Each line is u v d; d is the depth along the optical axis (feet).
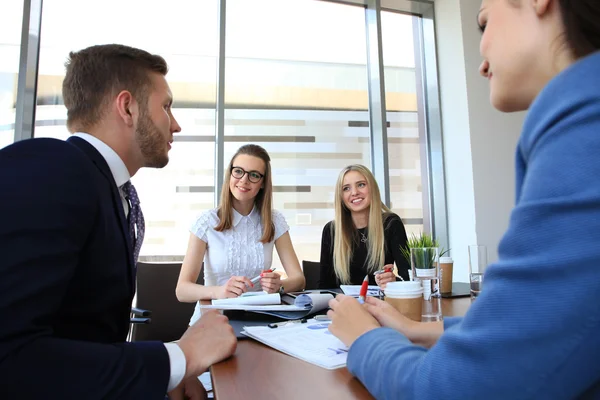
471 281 4.31
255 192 6.68
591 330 1.07
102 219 2.31
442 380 1.26
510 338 1.15
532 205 1.19
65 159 2.12
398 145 11.92
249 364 2.22
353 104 11.64
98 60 3.00
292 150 10.89
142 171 9.57
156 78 3.21
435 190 11.85
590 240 1.08
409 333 2.35
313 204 10.95
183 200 9.77
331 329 2.20
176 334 6.76
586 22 1.33
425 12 12.23
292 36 11.11
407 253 6.84
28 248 1.79
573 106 1.20
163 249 9.59
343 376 2.00
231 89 10.43
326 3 11.57
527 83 1.54
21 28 8.38
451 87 11.42
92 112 2.99
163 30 9.93
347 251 7.66
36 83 8.60
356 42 11.85
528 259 1.16
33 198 1.87
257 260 6.57
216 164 9.89
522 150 1.41
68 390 1.76
